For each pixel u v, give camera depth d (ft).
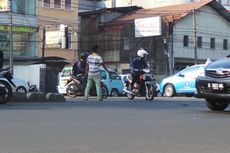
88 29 184.14
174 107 44.11
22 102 49.37
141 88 58.49
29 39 143.95
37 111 37.58
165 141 23.99
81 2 208.13
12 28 138.21
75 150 21.24
